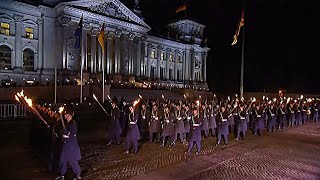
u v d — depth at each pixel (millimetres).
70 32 47688
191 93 50969
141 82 57906
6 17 42188
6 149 12617
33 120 13062
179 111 14820
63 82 43375
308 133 19734
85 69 49438
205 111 17141
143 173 9656
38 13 45875
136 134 12398
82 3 48250
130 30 57406
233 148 14195
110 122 14297
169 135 14336
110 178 9062
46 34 46469
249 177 9562
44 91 34969
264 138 17359
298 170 10508
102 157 11695
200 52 77250
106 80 50781
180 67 74188
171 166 10594
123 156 11945
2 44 41812
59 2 48094
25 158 11148
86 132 17859
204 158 11945
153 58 67062
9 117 22781
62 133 8562
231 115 17641
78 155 8750
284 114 21797
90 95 37594
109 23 53281
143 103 19141
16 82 42656
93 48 51312
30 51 45531
